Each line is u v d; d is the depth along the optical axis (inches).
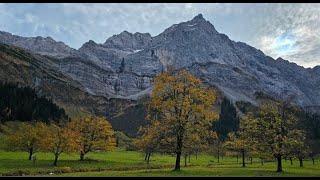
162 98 2320.4
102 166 3115.2
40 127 3713.1
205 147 2374.5
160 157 5743.1
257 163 4916.3
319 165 4493.1
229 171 2536.9
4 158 3467.0
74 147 3186.5
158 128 2336.4
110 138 3924.7
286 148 2755.9
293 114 2910.9
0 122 7815.0
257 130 2876.5
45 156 4220.0
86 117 3969.0
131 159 4527.6
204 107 2332.7
